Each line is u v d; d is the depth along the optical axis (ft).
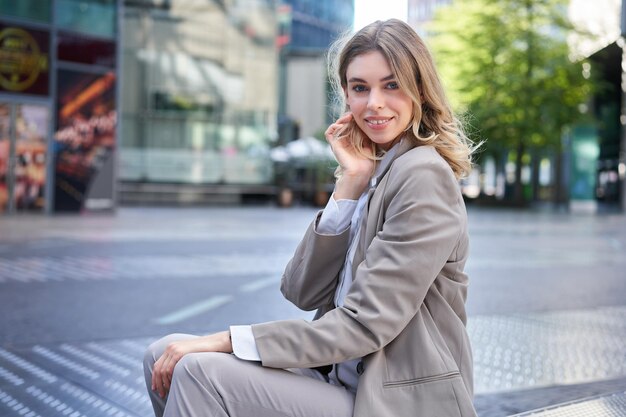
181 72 82.23
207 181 82.07
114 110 59.41
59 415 10.75
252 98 85.15
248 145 84.23
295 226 50.78
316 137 92.79
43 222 49.11
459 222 5.53
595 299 22.18
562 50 95.50
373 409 5.36
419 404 5.43
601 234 51.24
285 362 5.39
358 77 6.02
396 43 5.92
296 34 111.86
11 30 53.72
